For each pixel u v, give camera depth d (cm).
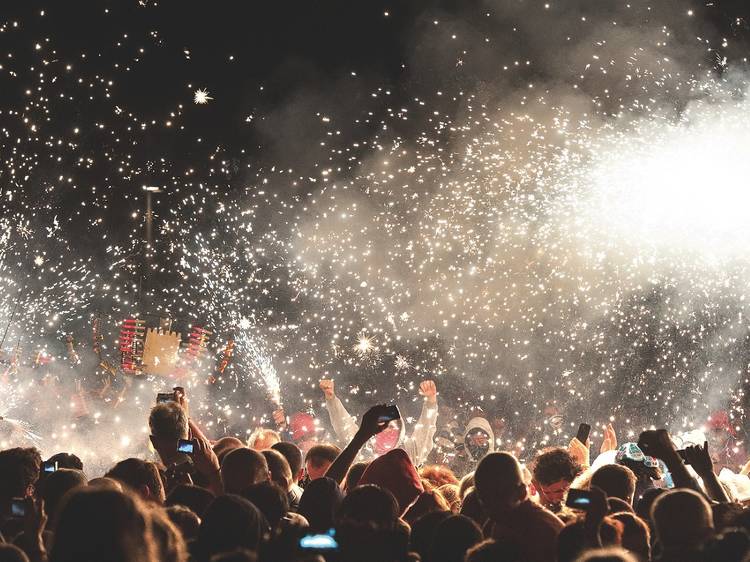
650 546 477
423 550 479
